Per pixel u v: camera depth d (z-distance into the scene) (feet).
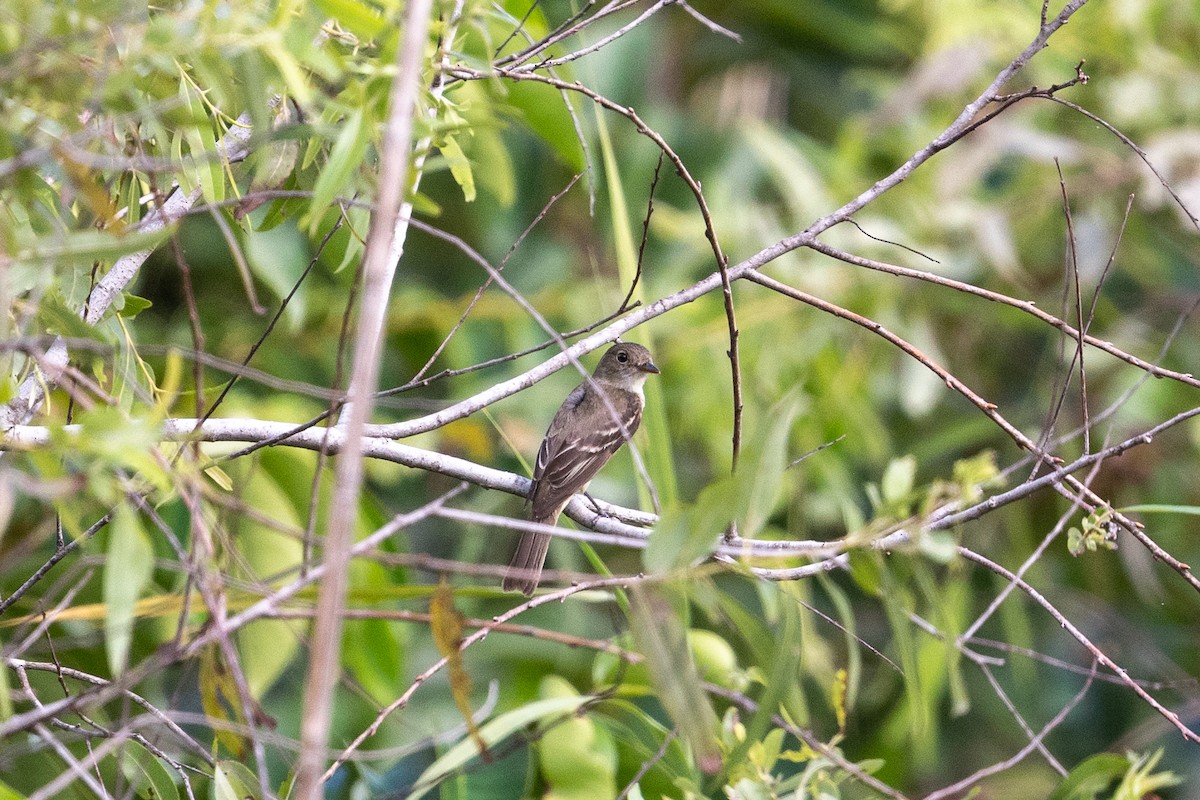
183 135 23.21
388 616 20.95
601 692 29.30
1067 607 48.44
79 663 32.22
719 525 19.33
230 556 23.15
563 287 50.52
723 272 24.94
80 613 22.97
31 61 18.34
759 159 54.80
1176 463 47.98
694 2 61.21
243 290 48.83
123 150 21.80
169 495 20.56
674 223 51.34
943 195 50.21
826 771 25.80
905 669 22.22
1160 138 49.49
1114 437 47.57
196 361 20.65
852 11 61.82
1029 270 52.08
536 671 43.86
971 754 48.16
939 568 36.01
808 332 48.39
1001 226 49.42
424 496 48.03
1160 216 51.01
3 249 18.12
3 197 19.49
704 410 47.47
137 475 20.84
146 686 32.71
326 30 23.89
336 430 26.37
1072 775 26.40
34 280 18.84
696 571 19.71
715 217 51.16
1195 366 49.37
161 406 17.72
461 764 26.99
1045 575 47.47
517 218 52.75
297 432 23.26
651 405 30.40
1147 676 48.11
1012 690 48.88
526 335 49.11
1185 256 52.49
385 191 15.90
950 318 52.08
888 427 53.42
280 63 19.26
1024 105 52.60
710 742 23.16
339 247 30.12
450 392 48.19
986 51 51.83
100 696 17.84
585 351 26.84
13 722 17.60
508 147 52.26
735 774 24.43
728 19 61.57
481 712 21.80
